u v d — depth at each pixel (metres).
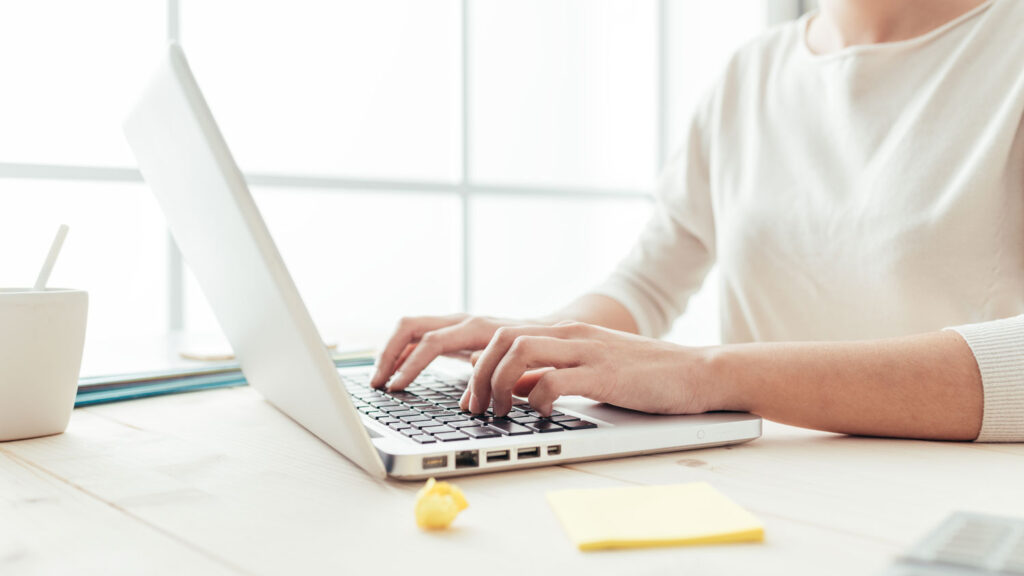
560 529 0.38
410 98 4.10
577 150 4.28
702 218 1.31
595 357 0.59
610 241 4.16
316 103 4.06
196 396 0.81
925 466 0.50
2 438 0.59
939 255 0.99
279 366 0.56
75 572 0.33
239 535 0.38
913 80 1.05
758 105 1.24
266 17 3.86
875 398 0.58
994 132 0.95
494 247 4.57
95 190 2.78
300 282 4.47
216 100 3.70
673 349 0.62
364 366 0.93
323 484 0.47
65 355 0.61
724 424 0.56
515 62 4.46
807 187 1.14
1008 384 0.56
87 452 0.56
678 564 0.34
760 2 3.72
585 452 0.51
